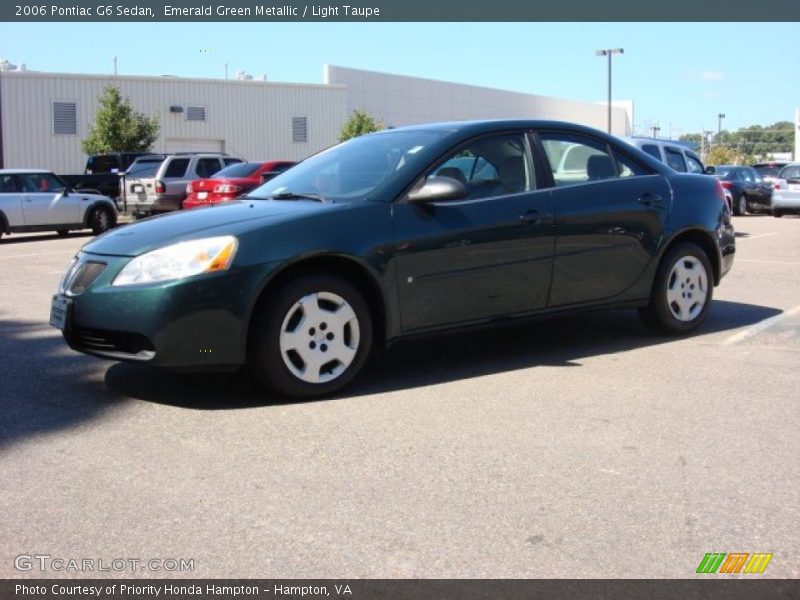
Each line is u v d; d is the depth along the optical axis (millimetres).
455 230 5145
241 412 4559
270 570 2896
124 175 22250
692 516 3301
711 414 4555
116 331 4469
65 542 3090
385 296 4922
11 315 7652
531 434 4215
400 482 3611
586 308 5891
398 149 5457
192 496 3473
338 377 4828
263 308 4590
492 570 2893
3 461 3857
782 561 2959
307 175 5680
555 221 5590
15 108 32031
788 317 7434
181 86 36031
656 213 6180
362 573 2875
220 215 4887
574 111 59625
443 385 5133
